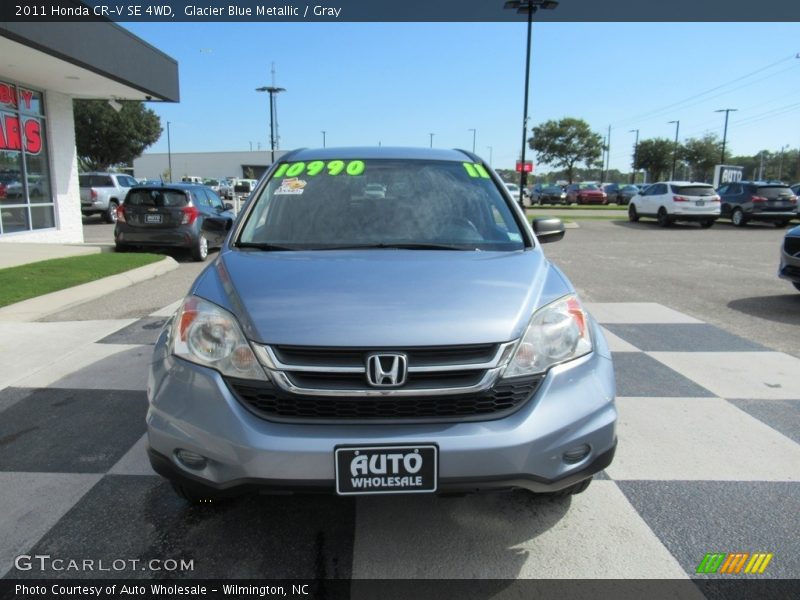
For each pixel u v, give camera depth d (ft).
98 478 10.27
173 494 9.76
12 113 42.55
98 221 76.28
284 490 7.10
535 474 7.28
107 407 13.33
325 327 7.30
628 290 28.04
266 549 8.41
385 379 7.12
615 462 10.87
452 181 11.80
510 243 10.38
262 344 7.30
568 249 46.68
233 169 255.09
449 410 7.25
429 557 8.25
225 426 7.17
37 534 8.70
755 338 19.38
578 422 7.55
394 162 12.25
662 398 13.94
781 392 14.34
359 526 8.94
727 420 12.71
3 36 31.14
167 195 38.93
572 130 225.97
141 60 45.39
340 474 6.98
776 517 9.14
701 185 69.62
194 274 33.01
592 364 8.09
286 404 7.23
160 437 7.62
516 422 7.25
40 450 11.30
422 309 7.57
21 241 43.34
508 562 8.14
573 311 8.28
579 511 9.33
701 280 31.14
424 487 7.07
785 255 25.36
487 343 7.33
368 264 8.91
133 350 17.51
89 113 144.97
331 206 11.01
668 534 8.73
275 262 9.11
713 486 10.05
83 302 24.63
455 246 10.12
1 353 17.25
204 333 7.70
